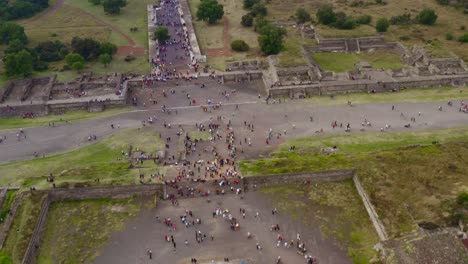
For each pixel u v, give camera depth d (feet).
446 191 264.31
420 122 351.87
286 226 257.14
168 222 261.85
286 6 615.57
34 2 618.03
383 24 506.89
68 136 348.38
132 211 272.51
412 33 507.71
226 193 282.56
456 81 406.00
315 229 254.47
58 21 584.40
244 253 240.94
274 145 330.34
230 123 359.25
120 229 259.19
